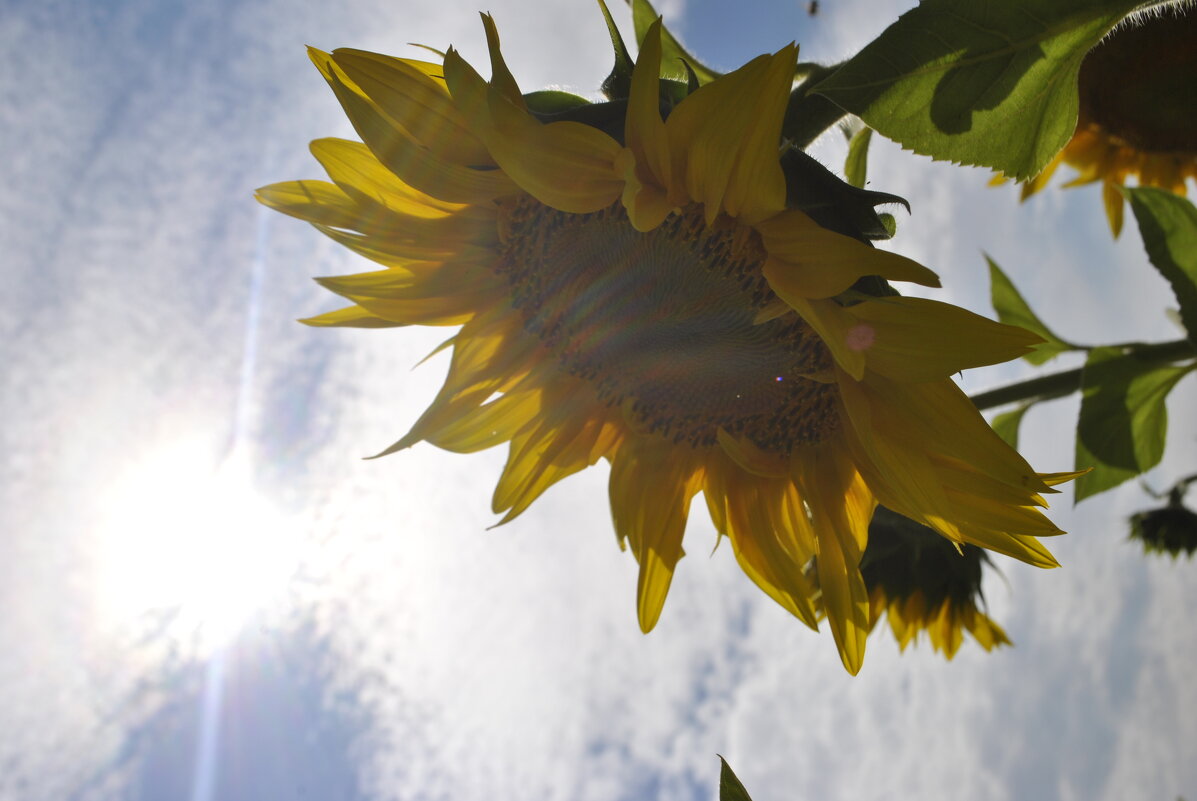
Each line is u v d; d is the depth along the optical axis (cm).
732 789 35
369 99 46
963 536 48
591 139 44
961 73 42
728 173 44
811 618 55
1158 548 80
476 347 57
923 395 46
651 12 51
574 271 52
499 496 59
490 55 43
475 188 50
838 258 42
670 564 58
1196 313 61
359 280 54
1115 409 64
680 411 58
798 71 51
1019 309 76
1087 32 42
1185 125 72
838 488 54
